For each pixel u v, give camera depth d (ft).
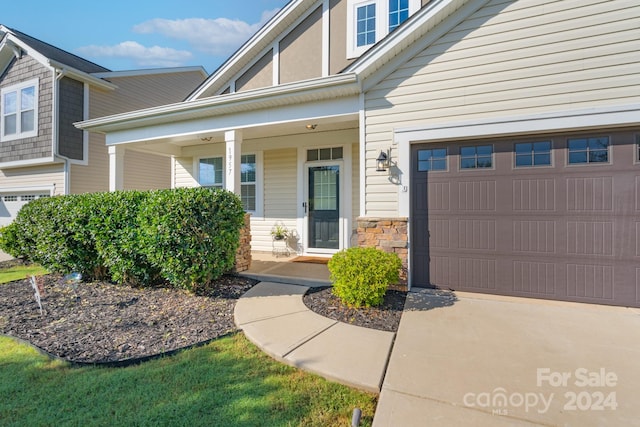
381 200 15.88
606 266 13.08
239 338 10.59
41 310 13.16
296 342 9.93
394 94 15.64
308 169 24.67
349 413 6.94
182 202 14.21
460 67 14.53
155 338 10.71
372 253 13.69
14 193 37.73
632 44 12.32
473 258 14.94
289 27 23.61
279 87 16.56
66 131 32.17
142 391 7.74
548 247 13.84
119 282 16.78
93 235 16.53
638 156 12.61
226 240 15.60
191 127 20.79
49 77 31.91
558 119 13.09
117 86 35.96
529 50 13.55
